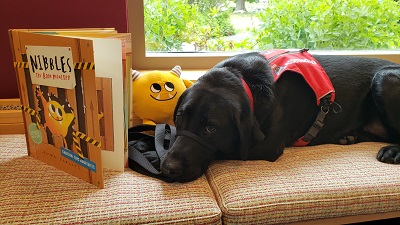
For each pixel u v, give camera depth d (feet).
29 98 3.83
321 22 6.92
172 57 6.07
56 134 3.70
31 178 3.62
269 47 6.87
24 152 4.25
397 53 6.86
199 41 6.51
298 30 6.91
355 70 4.79
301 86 4.41
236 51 6.66
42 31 3.81
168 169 3.51
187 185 3.57
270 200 3.32
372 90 4.64
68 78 3.30
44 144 3.91
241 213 3.22
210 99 3.76
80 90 3.26
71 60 3.21
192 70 6.11
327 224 3.62
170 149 3.75
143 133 4.56
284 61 4.46
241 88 3.94
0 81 5.04
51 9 4.92
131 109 4.58
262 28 6.75
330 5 6.82
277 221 3.35
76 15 5.03
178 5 6.21
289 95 4.33
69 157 3.65
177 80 5.04
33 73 3.62
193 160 3.66
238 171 3.80
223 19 6.54
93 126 3.30
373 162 4.06
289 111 4.33
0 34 4.86
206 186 3.61
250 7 6.59
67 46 3.20
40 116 3.79
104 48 3.51
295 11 6.79
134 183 3.58
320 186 3.51
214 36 6.57
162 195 3.36
